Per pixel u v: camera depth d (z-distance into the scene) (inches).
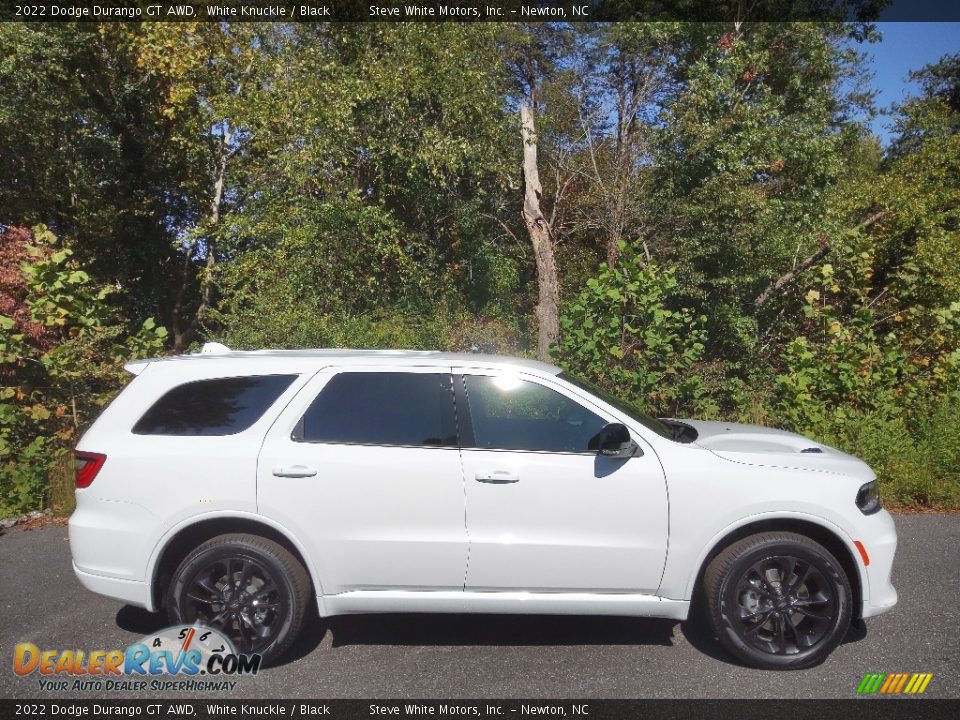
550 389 173.0
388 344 413.1
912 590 209.2
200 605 166.2
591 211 567.5
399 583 164.6
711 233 454.6
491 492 163.6
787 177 505.4
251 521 165.5
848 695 153.5
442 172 562.3
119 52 622.2
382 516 163.3
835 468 169.6
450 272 561.3
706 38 540.1
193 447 166.4
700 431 196.1
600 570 163.9
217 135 691.4
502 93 599.8
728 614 163.6
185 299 768.3
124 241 714.8
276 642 163.8
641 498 163.8
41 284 322.3
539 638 181.2
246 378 173.8
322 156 513.3
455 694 154.7
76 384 324.5
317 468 163.6
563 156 597.0
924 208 472.7
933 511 290.2
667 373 354.6
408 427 168.9
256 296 455.8
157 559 164.7
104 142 629.9
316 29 553.3
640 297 350.9
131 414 171.3
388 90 524.4
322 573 163.6
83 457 169.2
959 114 598.9
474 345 441.4
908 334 408.8
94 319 328.8
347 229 493.4
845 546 165.6
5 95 515.2
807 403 348.5
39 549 251.4
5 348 314.5
